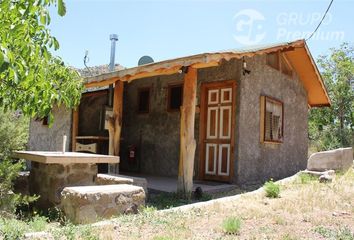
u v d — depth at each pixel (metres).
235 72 8.90
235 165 8.62
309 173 8.85
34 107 2.62
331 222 4.64
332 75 22.83
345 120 22.94
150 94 11.07
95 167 6.40
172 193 7.05
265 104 9.69
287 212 5.23
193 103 6.88
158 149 10.55
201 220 4.73
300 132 12.15
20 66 2.11
